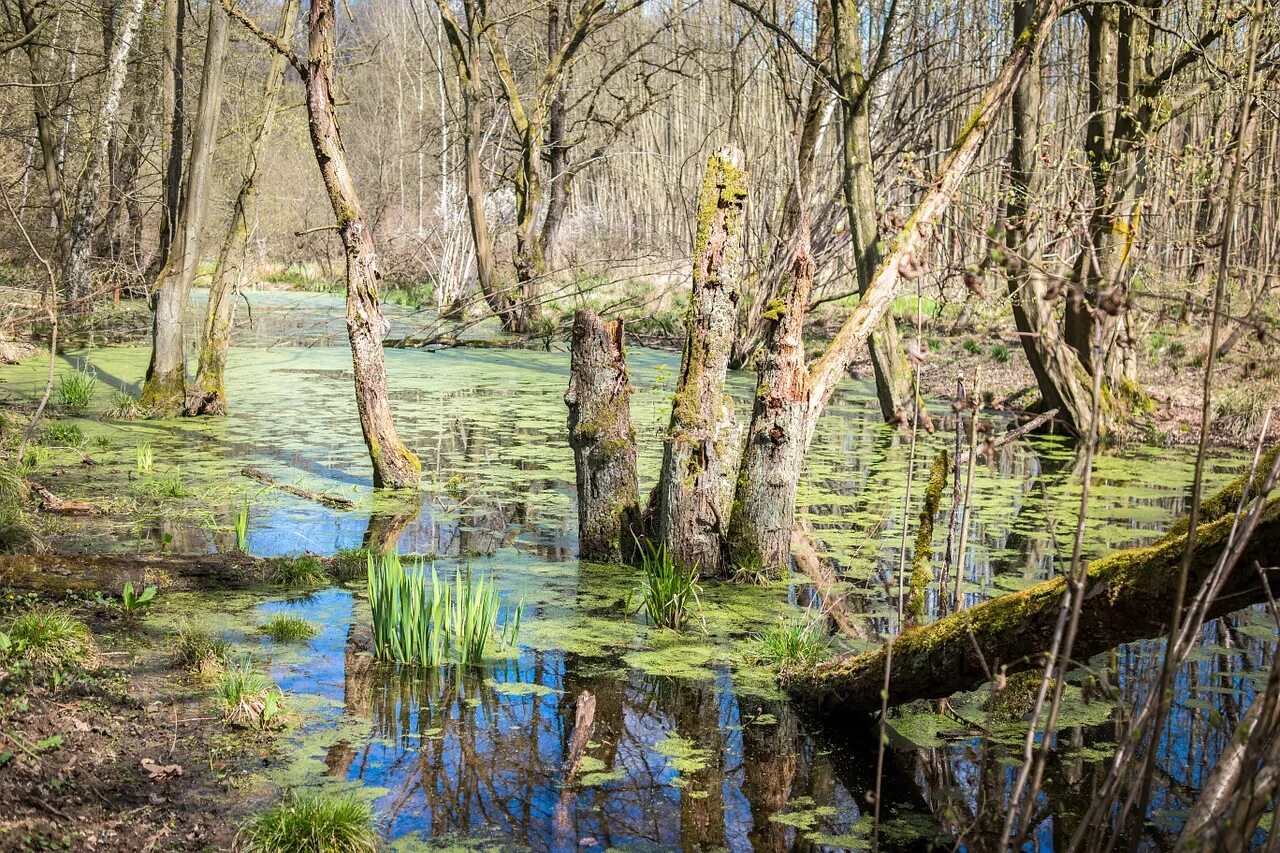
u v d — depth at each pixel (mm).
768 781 4348
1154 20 11531
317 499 8883
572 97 33688
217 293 13000
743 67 21328
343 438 11695
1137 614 3578
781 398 6824
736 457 7098
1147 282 11641
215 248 35375
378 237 36094
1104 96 12070
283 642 5691
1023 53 7004
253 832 3682
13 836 3275
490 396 15617
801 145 17391
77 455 10156
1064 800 4195
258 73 23953
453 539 7867
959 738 4766
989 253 2795
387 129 40781
